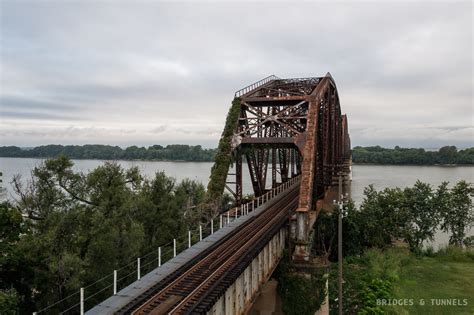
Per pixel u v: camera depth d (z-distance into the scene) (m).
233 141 35.78
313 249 36.56
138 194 37.12
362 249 44.66
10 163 159.38
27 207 29.81
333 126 46.72
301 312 25.78
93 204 32.72
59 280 24.36
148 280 16.61
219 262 18.58
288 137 34.25
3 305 18.45
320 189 38.84
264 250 22.28
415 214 48.69
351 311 30.14
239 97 38.28
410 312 30.25
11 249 22.72
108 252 26.58
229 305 16.08
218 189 33.38
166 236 36.97
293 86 44.78
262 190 43.72
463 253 45.12
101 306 14.05
